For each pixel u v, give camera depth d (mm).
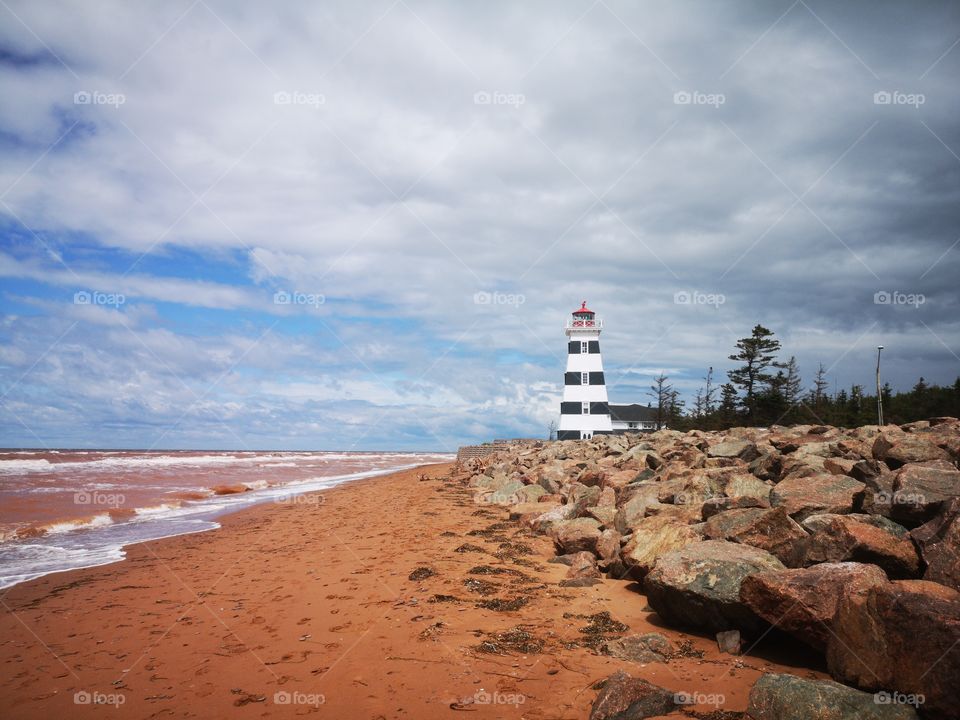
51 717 5957
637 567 9656
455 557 12562
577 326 73312
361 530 16828
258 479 42000
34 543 15953
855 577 6344
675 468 15695
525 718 5766
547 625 8289
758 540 8422
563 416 72312
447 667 6953
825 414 62031
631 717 5527
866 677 5566
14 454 82500
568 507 15945
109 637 8273
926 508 8102
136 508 23234
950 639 4973
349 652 7480
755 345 64125
